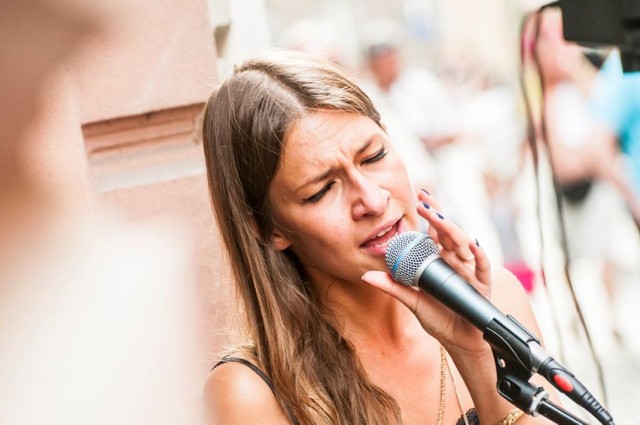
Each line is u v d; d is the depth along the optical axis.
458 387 2.98
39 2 0.67
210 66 3.84
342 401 2.86
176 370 0.88
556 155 7.39
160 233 0.89
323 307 2.97
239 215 2.87
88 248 0.76
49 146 0.72
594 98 7.22
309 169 2.67
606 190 7.26
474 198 7.95
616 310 7.09
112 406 0.76
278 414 2.86
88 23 0.69
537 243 7.49
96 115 3.69
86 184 1.47
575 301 7.16
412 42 10.90
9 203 0.70
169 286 0.88
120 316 0.78
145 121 3.80
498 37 8.85
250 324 2.97
